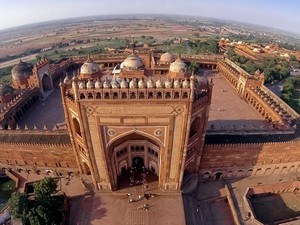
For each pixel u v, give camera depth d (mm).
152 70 32469
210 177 33750
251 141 32156
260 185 32312
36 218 24000
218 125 43844
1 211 27859
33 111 49594
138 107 22641
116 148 28266
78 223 26719
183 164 26875
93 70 31172
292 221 28188
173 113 23094
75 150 29031
